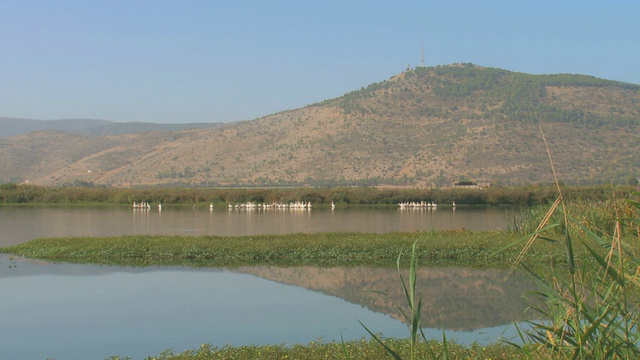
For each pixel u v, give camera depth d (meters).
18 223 57.34
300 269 30.38
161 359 14.89
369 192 92.56
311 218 65.31
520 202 87.56
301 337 18.34
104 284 26.52
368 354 13.93
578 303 7.55
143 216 68.38
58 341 18.19
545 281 8.26
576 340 7.57
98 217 66.12
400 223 58.00
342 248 34.66
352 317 20.80
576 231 9.26
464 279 27.12
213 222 59.75
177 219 63.62
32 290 25.27
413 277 7.25
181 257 33.62
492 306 21.97
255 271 29.80
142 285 26.28
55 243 36.41
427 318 20.36
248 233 48.16
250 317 20.83
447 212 75.25
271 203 91.50
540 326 8.16
